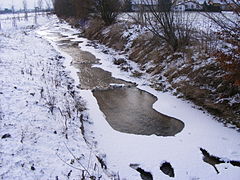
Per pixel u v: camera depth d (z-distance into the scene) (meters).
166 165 5.87
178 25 12.23
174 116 8.25
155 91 10.67
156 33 13.60
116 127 7.61
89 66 14.72
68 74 12.92
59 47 20.67
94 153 5.93
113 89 11.08
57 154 5.28
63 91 9.54
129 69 13.83
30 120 6.34
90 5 26.59
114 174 5.42
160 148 6.43
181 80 10.34
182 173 5.50
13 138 5.36
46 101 7.80
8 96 7.47
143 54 14.67
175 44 12.18
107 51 18.44
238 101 7.64
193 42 11.76
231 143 6.46
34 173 4.47
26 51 14.90
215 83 8.75
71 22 39.34
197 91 9.21
